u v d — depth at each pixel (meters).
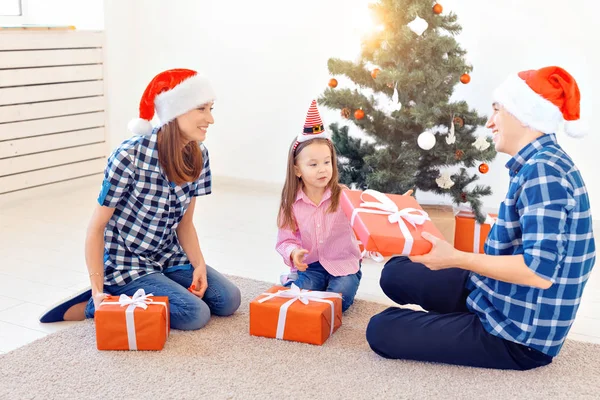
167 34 4.45
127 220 2.16
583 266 1.71
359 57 3.08
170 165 2.06
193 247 2.31
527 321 1.77
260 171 4.38
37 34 3.92
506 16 3.54
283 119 4.24
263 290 2.51
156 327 1.95
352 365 1.91
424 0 2.93
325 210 2.36
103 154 4.48
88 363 1.89
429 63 2.97
